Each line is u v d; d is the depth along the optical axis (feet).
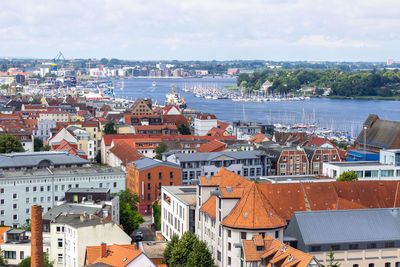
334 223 533.96
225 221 540.93
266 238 502.79
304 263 431.02
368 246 525.75
